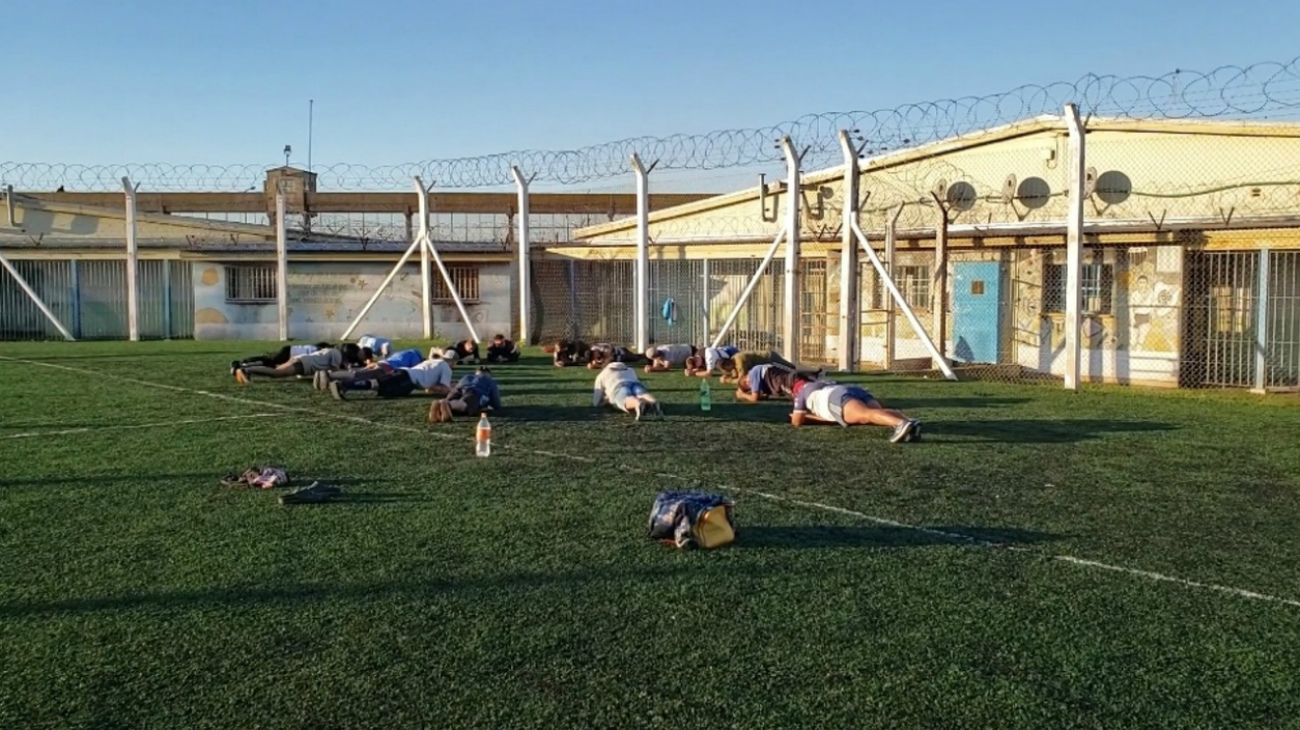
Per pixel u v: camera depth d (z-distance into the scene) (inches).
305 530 267.7
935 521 279.4
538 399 554.6
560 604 209.9
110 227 1218.0
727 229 975.0
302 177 1557.6
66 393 577.0
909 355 819.4
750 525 274.1
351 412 496.7
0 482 328.5
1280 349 658.8
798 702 164.4
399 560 240.5
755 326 927.7
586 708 162.6
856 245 739.4
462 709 162.6
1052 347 748.6
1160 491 319.0
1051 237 724.0
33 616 203.8
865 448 397.1
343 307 1092.5
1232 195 689.6
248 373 632.4
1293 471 351.9
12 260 1135.6
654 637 191.9
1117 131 714.8
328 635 193.5
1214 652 185.5
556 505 296.5
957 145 791.1
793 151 753.6
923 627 197.3
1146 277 699.4
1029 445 405.1
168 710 162.7
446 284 1037.2
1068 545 255.6
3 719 159.5
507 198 1556.3
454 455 377.7
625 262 1026.1
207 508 292.8
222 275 1099.3
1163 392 611.8
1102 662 180.7
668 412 502.9
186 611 206.5
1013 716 159.9
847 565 237.3
